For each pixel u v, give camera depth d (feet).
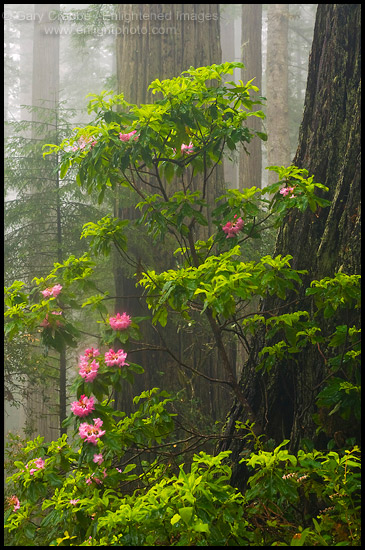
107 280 25.61
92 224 11.65
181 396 19.95
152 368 20.25
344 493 8.41
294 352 11.01
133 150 10.71
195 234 20.80
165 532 7.86
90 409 9.78
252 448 11.80
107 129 10.87
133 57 21.40
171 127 11.09
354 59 11.89
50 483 10.07
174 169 12.03
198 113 10.77
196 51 21.48
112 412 10.35
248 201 11.24
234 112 11.12
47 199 24.58
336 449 10.23
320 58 12.43
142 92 21.22
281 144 42.22
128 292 20.84
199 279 9.61
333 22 12.15
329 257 11.21
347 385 9.42
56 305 10.97
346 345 9.61
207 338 20.71
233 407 12.59
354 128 11.19
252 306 23.98
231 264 9.51
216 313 9.32
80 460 9.62
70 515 9.56
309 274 11.61
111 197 21.40
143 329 20.35
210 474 8.48
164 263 20.77
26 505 10.42
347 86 11.87
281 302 11.87
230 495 8.45
